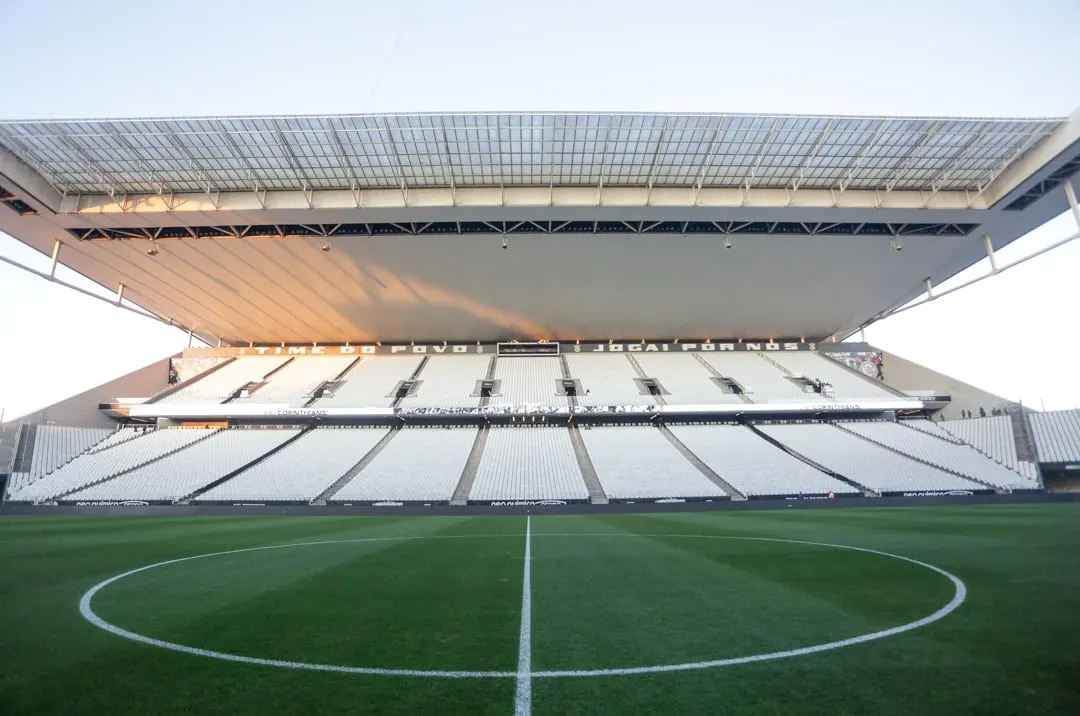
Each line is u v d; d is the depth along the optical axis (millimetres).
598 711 3660
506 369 43000
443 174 27406
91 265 33875
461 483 30641
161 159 25484
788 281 36938
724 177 27875
